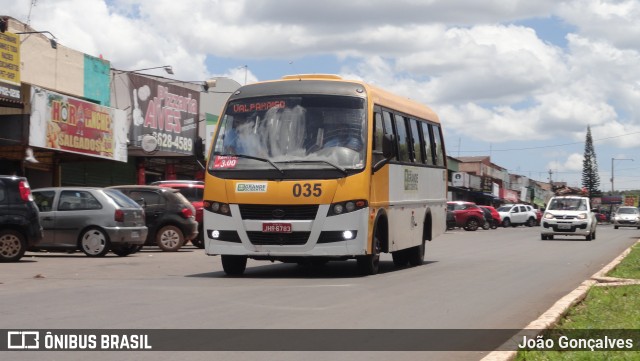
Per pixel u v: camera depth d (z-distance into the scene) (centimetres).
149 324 915
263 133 1519
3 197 1877
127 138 3609
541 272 1736
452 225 5641
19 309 1027
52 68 3180
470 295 1253
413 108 1883
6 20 2811
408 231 1783
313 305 1095
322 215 1447
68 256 2136
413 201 1820
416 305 1115
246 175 1481
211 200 1498
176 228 2430
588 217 3834
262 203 1461
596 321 977
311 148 1489
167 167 4369
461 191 8619
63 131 3017
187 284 1365
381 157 1564
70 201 2094
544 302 1193
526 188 12538
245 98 1567
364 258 1562
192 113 4184
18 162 3111
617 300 1191
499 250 2720
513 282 1486
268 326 912
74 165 3569
